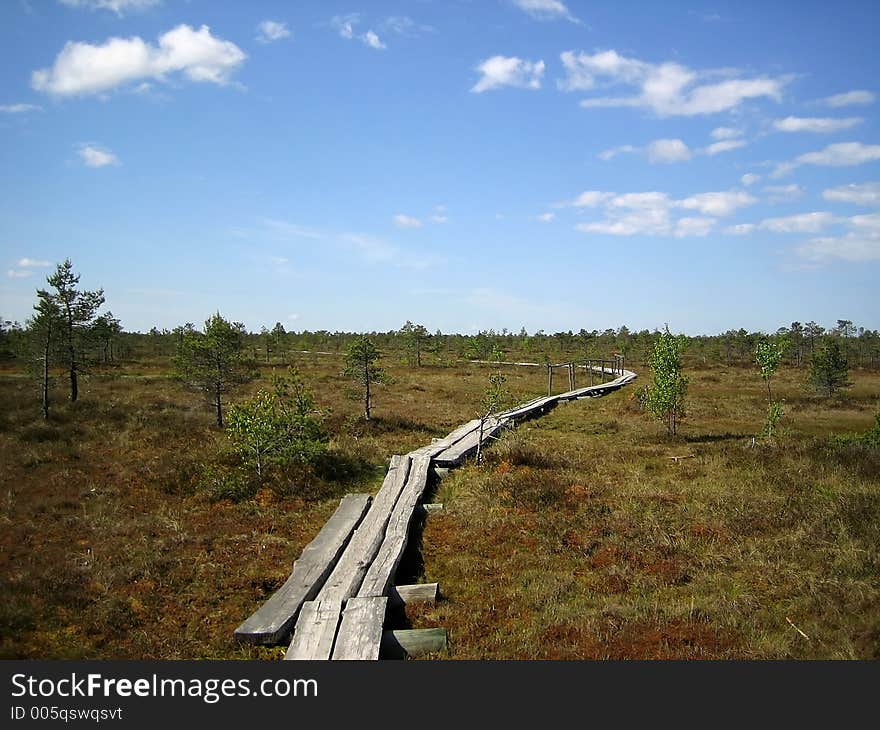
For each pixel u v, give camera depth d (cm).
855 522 965
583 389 3153
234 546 909
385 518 985
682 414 1955
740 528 977
